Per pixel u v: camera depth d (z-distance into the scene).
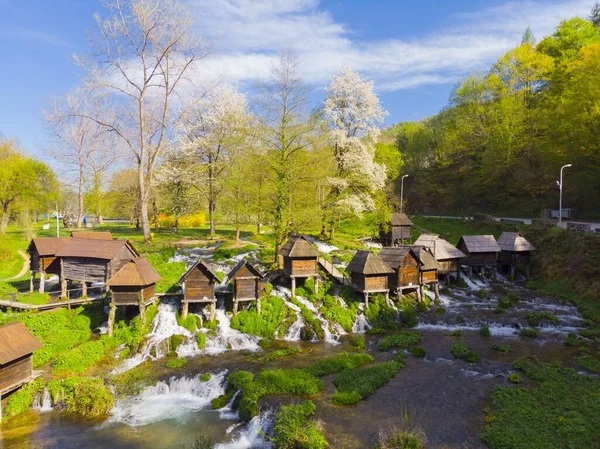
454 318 32.88
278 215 37.25
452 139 85.88
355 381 21.55
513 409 18.39
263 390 20.64
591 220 52.78
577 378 21.62
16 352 19.98
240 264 31.00
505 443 15.77
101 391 20.52
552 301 37.12
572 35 69.06
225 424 18.94
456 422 17.78
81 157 64.25
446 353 26.22
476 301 37.53
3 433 18.30
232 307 31.70
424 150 101.00
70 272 32.16
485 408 18.91
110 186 75.50
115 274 28.30
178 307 31.17
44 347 25.56
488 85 72.19
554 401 19.17
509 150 66.06
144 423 19.14
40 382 21.66
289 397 20.30
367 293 33.44
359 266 33.91
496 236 54.31
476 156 85.00
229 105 53.28
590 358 24.58
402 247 36.97
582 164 55.31
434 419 18.05
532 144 66.44
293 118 37.38
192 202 56.16
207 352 27.23
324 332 30.30
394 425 17.45
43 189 68.44
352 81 50.53
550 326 31.36
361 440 16.45
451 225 62.00
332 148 49.69
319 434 16.53
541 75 66.44
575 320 32.34
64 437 18.00
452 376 22.69
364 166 48.88
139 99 47.19
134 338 27.47
